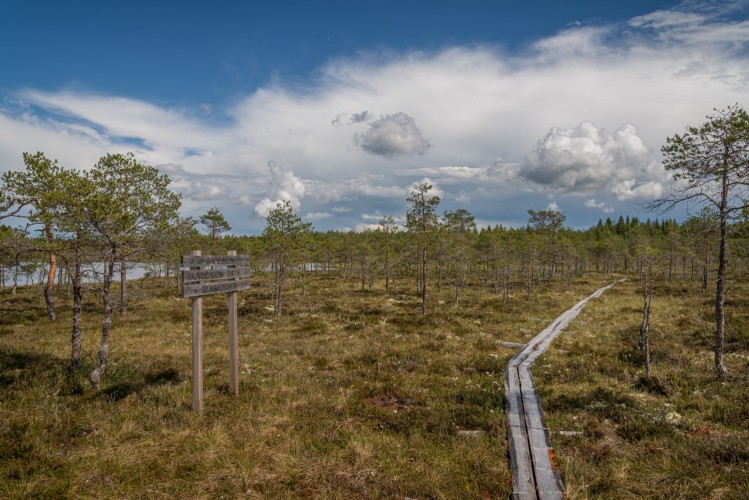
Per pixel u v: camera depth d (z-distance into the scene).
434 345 17.59
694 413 9.71
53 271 23.30
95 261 12.12
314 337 19.67
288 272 27.73
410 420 9.32
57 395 9.95
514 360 15.34
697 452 7.43
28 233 12.02
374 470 7.04
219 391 10.95
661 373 13.09
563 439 8.47
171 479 6.61
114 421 8.62
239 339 19.02
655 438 8.30
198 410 9.22
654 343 17.44
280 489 6.48
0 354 13.40
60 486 6.18
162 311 27.03
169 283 42.12
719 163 11.80
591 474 7.00
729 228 12.31
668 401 10.70
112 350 15.98
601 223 111.31
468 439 8.45
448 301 35.00
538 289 44.47
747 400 10.21
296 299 35.66
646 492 6.42
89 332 19.66
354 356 15.48
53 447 7.31
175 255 19.05
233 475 6.79
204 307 29.67
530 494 6.52
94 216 10.96
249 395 10.61
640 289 42.06
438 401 10.70
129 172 17.61
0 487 6.02
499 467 7.29
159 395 10.20
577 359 15.27
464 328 22.17
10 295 33.72
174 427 8.46
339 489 6.46
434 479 6.85
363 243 48.06
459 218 35.34
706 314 24.19
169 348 16.64
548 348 17.56
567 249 52.19
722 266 12.40
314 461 7.30
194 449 7.58
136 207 12.41
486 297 38.00
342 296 38.28
